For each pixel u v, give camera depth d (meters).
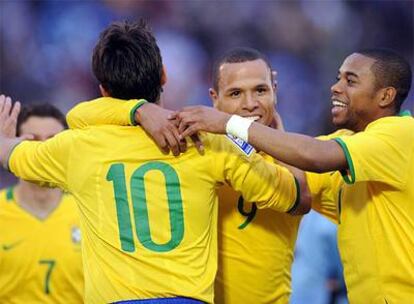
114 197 17.02
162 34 57.56
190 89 56.62
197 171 17.11
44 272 23.50
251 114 18.77
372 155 16.98
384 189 17.81
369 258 18.11
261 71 18.84
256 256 19.12
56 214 23.83
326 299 28.58
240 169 17.12
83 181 17.19
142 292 16.62
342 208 18.77
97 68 17.69
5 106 18.72
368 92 18.42
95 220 17.08
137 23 18.14
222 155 17.17
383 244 17.95
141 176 17.02
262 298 19.33
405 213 17.78
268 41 58.69
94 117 17.41
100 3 57.72
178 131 16.88
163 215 16.91
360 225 18.28
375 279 18.06
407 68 18.59
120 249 16.81
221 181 17.38
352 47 59.28
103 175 17.11
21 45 55.97
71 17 56.88
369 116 18.62
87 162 17.19
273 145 16.66
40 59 55.88
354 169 16.89
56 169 17.50
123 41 17.53
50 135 23.56
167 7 58.72
